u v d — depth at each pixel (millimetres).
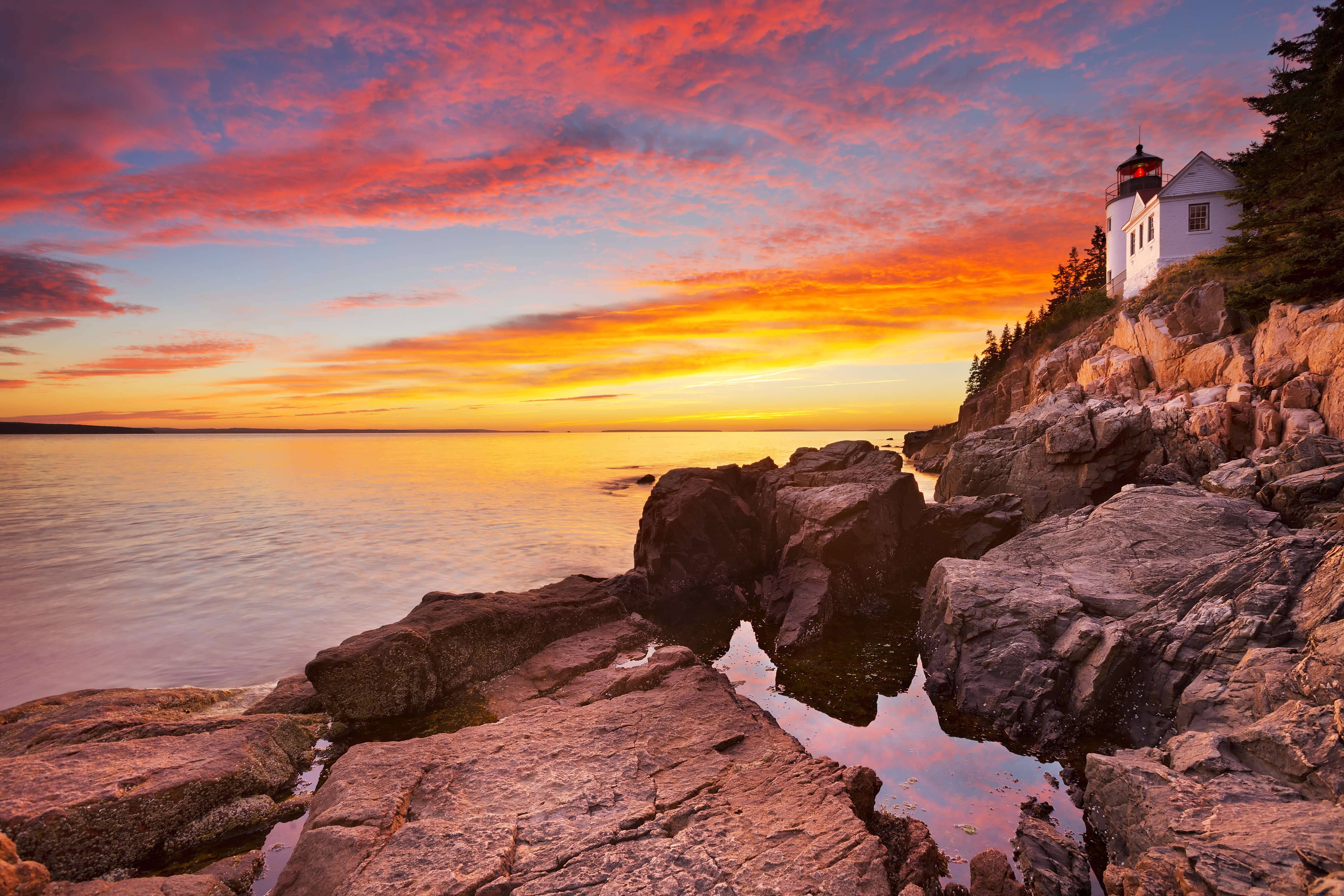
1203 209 41531
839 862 7145
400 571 31953
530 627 17000
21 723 12836
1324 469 16594
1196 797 7859
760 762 9539
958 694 14398
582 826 7988
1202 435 24703
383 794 8680
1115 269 54156
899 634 19031
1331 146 25656
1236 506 17234
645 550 25906
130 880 8070
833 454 30828
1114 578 15688
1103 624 13734
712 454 130500
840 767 9391
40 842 8422
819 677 16062
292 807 10609
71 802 8891
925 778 11312
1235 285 31656
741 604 22875
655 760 9664
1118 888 7023
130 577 31125
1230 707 10039
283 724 12602
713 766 9469
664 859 7258
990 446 32438
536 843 7664
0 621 24656
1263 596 12031
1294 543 13086
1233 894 5922
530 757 9789
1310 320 23016
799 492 25516
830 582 21234
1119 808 8875
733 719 11047
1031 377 56781
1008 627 14531
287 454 151375
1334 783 7168
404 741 10297
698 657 14422
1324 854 6016
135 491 67750
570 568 32719
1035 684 13141
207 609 26000
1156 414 26844
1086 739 12203
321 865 7402
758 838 7656
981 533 24828
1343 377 20172
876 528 22844
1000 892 7910
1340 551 11891
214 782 10156
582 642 17422
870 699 14688
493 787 8953
